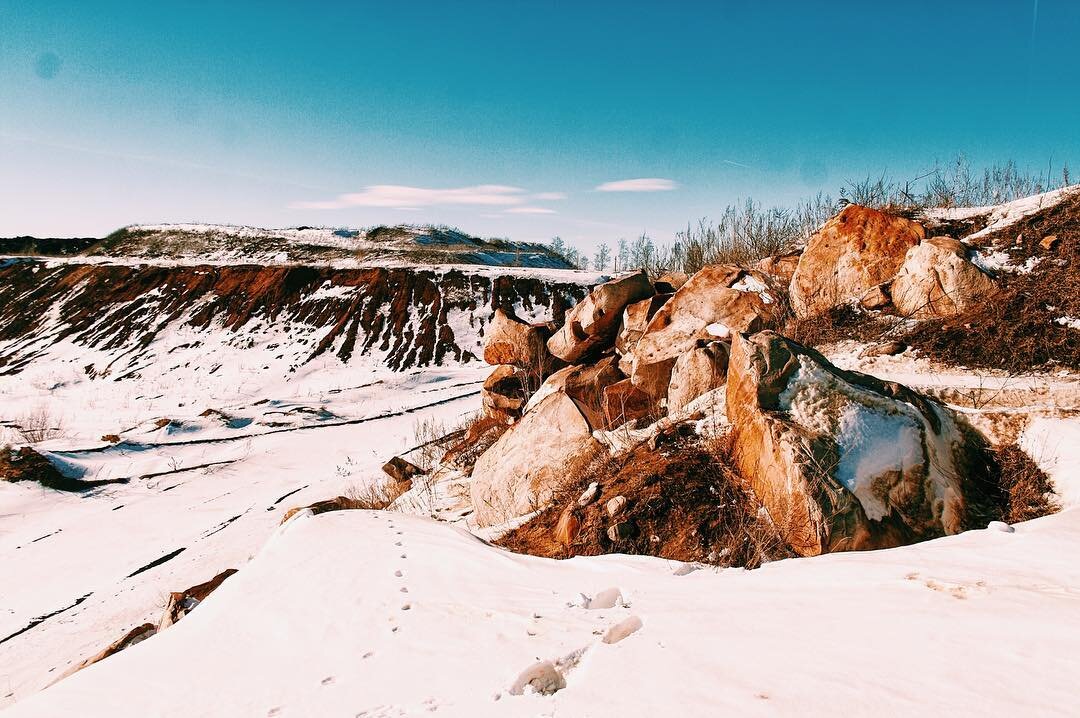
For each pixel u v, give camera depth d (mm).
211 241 68500
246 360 37406
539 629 3539
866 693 2316
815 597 3291
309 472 17531
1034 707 2082
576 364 11922
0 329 46375
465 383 29312
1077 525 3863
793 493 5094
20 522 14695
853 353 8109
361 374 34812
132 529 13883
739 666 2682
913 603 2977
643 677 2744
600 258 72812
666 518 5824
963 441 6000
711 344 7957
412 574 4762
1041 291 7570
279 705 3289
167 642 4504
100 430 23203
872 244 9398
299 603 4602
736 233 15773
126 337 41875
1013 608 2742
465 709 2828
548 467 7871
